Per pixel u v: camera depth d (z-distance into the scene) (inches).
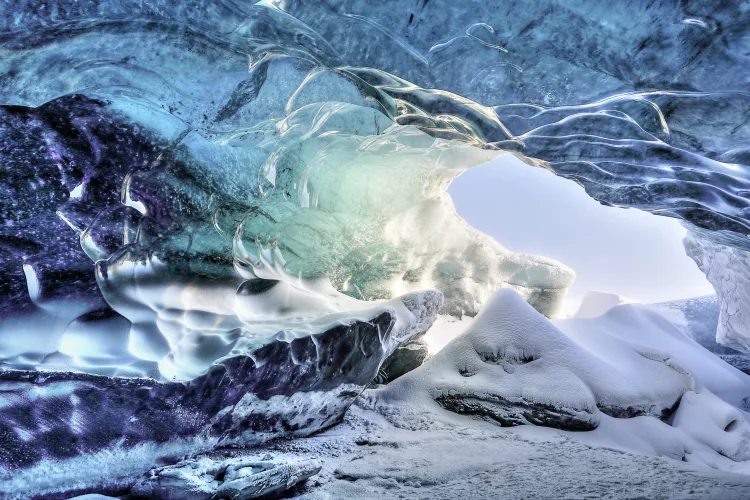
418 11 118.6
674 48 110.1
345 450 171.9
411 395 215.9
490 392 207.5
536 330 227.9
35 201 139.7
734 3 100.7
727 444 214.7
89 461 135.9
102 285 148.1
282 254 180.4
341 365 186.5
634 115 123.8
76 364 145.4
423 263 276.8
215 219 162.9
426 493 137.3
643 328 289.6
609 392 214.1
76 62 130.5
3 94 128.8
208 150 157.8
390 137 193.0
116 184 146.3
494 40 118.6
